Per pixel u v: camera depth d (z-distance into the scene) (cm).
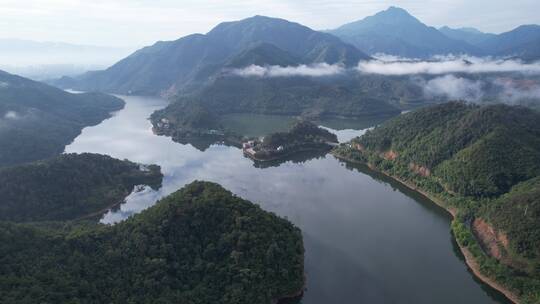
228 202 14538
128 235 13225
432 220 18762
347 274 14275
